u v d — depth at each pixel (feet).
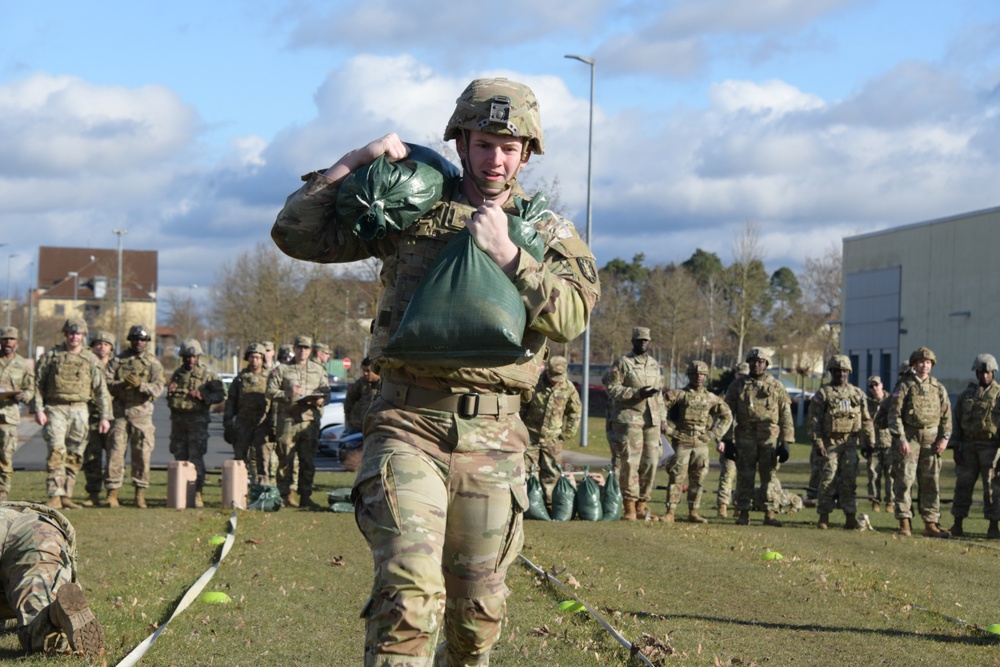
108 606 26.18
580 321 14.60
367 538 14.05
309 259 15.44
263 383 59.98
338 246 15.37
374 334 14.93
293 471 55.93
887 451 64.64
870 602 30.42
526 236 14.32
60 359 50.72
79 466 51.70
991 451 51.44
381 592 13.46
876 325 168.35
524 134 14.88
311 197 14.75
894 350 162.61
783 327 248.93
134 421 52.95
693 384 54.44
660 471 90.89
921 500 52.44
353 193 14.44
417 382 14.40
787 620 27.50
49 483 50.70
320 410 55.98
